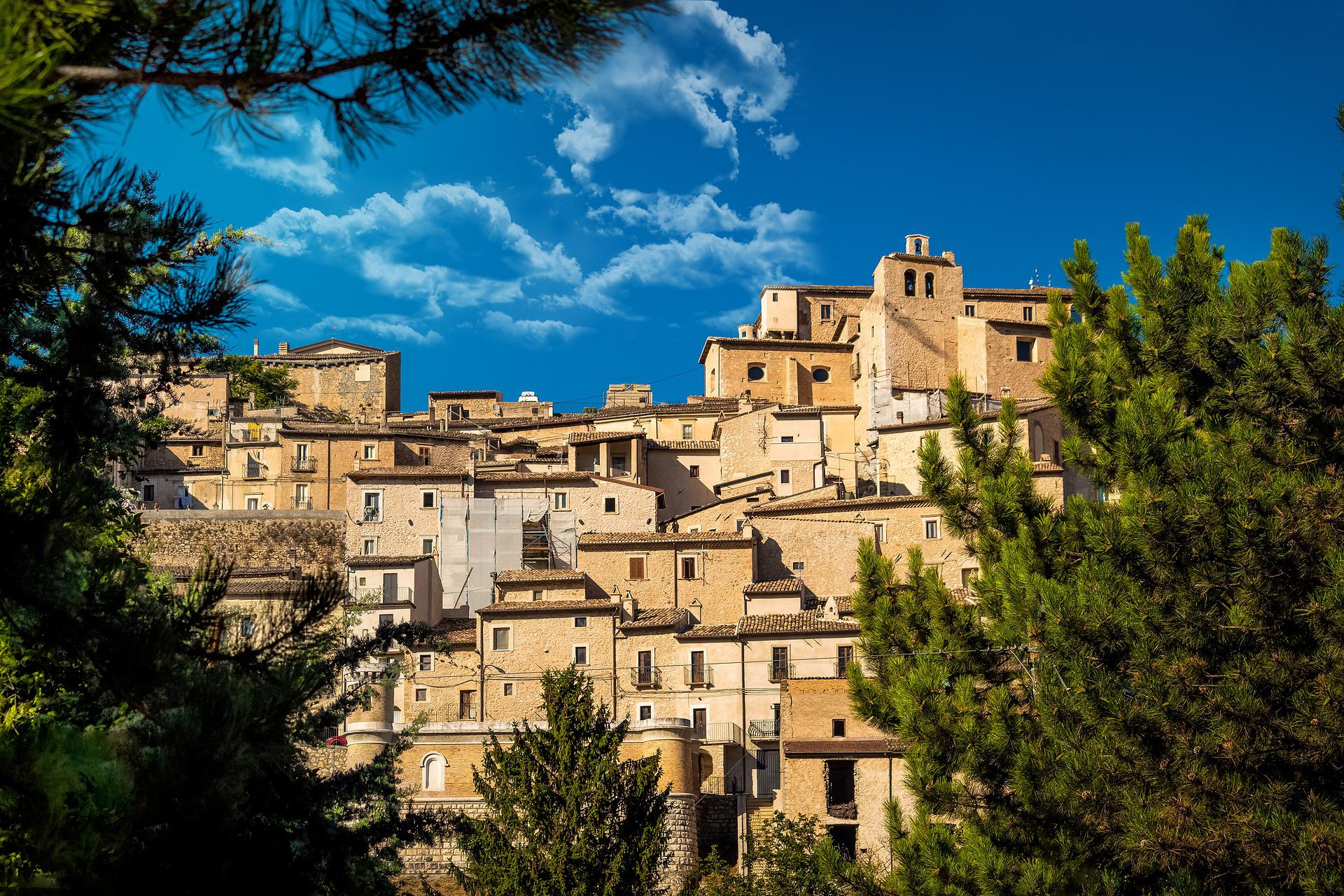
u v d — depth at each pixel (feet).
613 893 115.24
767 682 202.69
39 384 39.06
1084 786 71.67
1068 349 86.17
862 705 85.10
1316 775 70.18
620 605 211.00
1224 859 68.39
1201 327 78.79
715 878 135.85
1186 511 72.28
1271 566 70.54
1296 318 72.28
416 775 175.63
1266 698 70.59
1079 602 74.28
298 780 47.21
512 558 240.94
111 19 26.61
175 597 35.06
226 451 274.98
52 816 29.50
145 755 31.17
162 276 35.76
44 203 30.30
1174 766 70.74
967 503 89.35
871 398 284.41
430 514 245.86
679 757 176.24
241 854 34.30
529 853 115.85
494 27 28.73
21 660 40.42
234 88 28.37
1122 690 74.38
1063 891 70.49
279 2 27.96
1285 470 73.41
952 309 301.43
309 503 270.67
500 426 308.40
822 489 249.14
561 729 123.54
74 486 34.01
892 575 88.79
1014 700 79.30
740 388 313.32
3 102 22.91
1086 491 220.64
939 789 77.25
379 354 350.02
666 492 281.13
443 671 208.33
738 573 226.79
